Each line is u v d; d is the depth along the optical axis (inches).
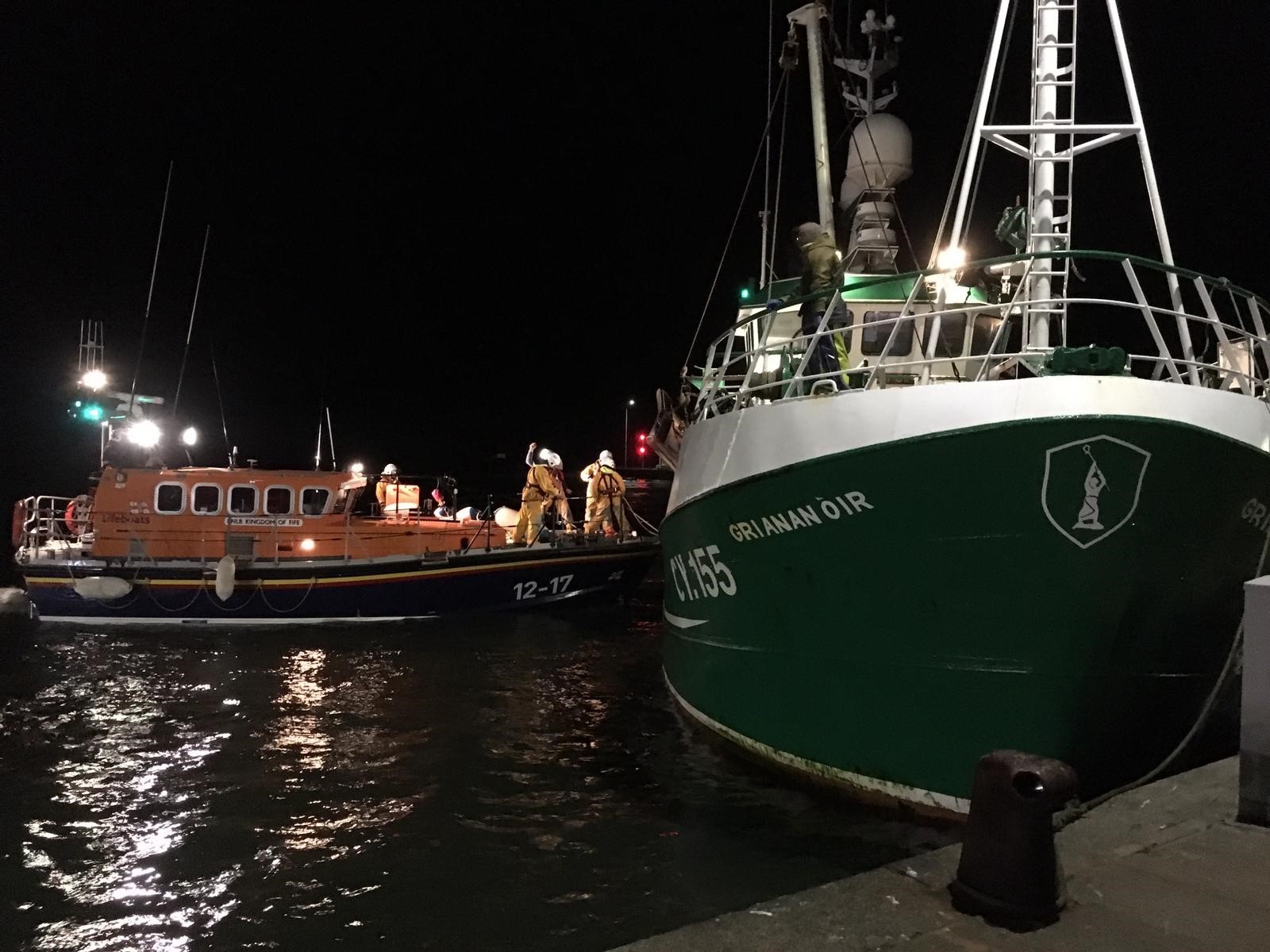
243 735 294.4
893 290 285.1
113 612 519.2
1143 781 208.2
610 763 263.3
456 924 170.9
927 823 210.4
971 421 182.5
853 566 207.9
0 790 243.9
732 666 254.7
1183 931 112.4
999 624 193.5
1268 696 146.2
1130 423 172.6
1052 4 246.4
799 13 342.0
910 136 326.0
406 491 625.6
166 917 174.9
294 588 514.6
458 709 327.9
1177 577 191.9
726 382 353.7
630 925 169.8
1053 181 263.9
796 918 117.2
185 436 589.9
